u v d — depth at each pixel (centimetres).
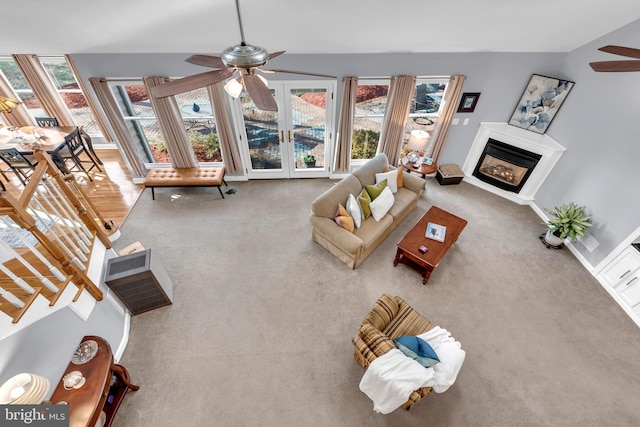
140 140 544
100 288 284
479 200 535
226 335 319
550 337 327
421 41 399
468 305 358
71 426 194
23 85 566
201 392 275
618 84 367
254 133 518
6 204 185
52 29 331
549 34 387
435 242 377
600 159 393
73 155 494
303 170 575
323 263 406
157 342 311
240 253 417
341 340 319
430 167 526
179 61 419
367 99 513
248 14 319
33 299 200
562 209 422
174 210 491
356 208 399
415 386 219
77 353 233
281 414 263
